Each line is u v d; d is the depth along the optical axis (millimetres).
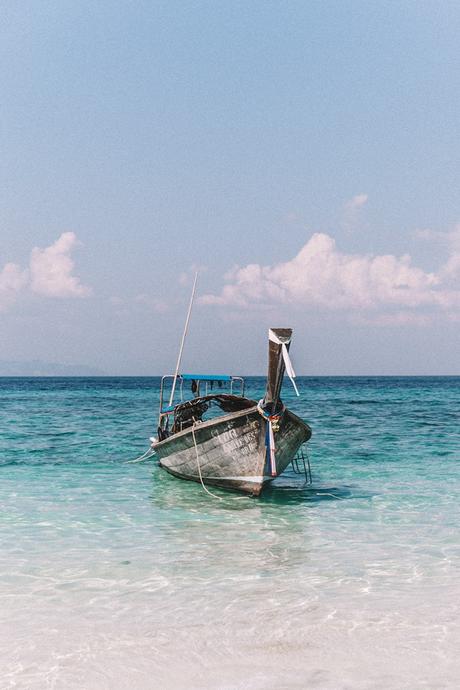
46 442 24375
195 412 17188
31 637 6441
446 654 5977
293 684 5398
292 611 7113
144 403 56938
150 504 13180
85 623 6797
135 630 6613
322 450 21719
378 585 8008
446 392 89875
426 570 8648
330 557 9297
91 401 61594
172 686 5402
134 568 8781
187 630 6598
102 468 18047
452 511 12438
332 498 13766
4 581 8211
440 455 20453
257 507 12898
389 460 19406
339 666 5746
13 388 124188
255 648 6152
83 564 8961
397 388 114250
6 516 12062
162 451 15812
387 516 12031
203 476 14664
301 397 71312
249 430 12773
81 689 5363
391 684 5379
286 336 11023
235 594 7691
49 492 14492
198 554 9477
